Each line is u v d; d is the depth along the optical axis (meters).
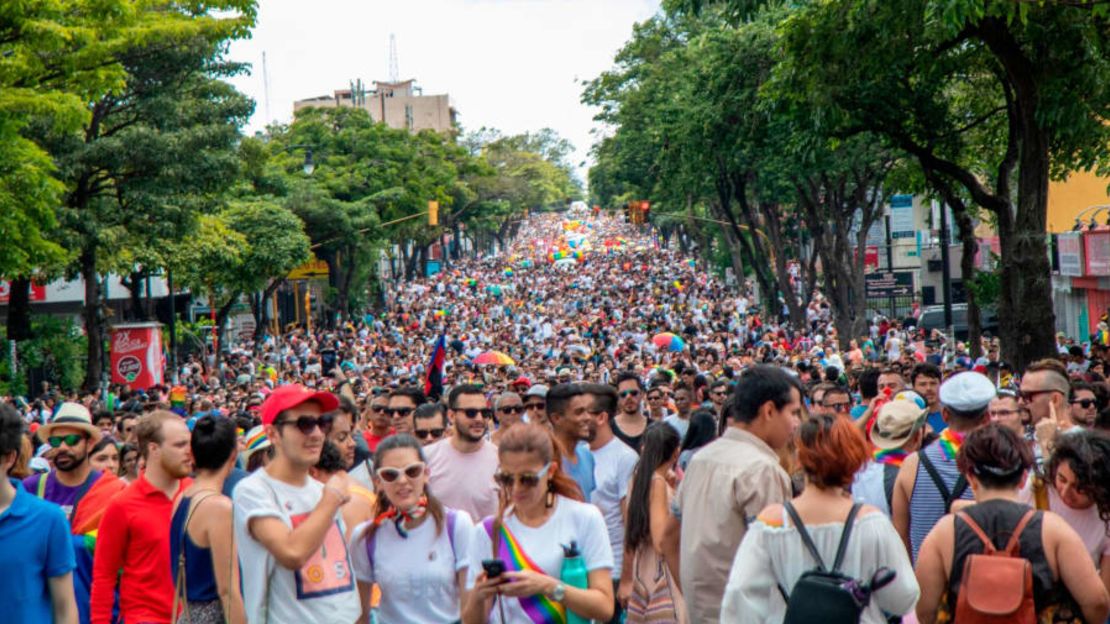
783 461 8.09
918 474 7.76
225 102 37.50
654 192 66.06
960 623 6.08
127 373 37.25
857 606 5.46
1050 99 19.70
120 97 35.16
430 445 10.02
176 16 25.97
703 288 83.75
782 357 31.19
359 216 71.31
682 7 24.28
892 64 21.42
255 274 54.50
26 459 9.59
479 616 6.41
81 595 9.00
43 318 40.69
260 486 6.73
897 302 58.81
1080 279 37.72
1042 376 9.70
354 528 7.48
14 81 22.98
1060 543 6.06
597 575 6.69
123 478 10.97
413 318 72.56
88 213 33.44
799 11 21.45
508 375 26.72
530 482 6.57
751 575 5.89
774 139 35.91
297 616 6.68
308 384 29.50
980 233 54.16
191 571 7.20
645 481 8.13
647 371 29.42
